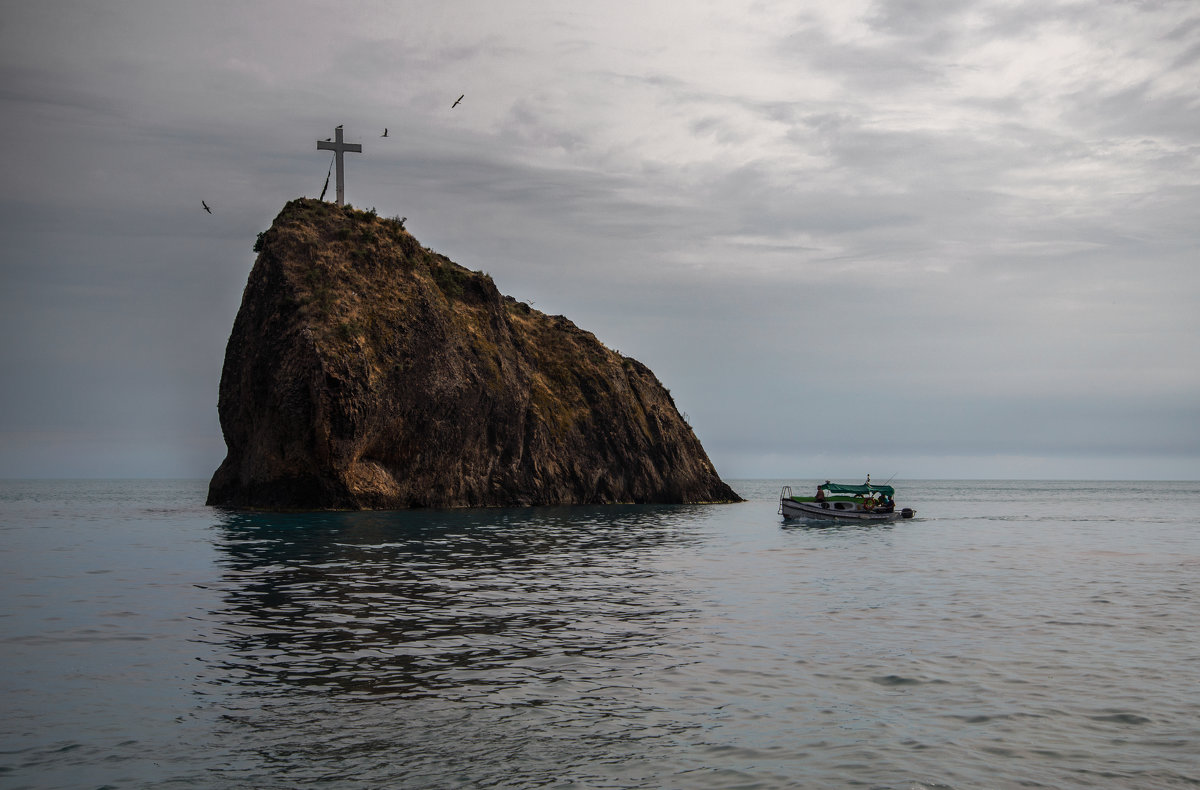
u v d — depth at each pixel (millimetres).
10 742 12250
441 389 69312
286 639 18984
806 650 18766
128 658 17141
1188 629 21672
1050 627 21828
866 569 34219
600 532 51000
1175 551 43312
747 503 99500
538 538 45656
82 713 13609
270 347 62562
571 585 28359
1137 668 17469
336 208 71812
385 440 65188
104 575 28703
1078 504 113938
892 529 58750
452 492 71000
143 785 10742
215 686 15156
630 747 12398
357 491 62500
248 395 65125
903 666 17422
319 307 62750
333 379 60000
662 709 14250
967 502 121875
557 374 87500
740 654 18297
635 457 88562
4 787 10602
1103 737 13117
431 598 24938
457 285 78188
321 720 13375
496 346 77938
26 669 16234
